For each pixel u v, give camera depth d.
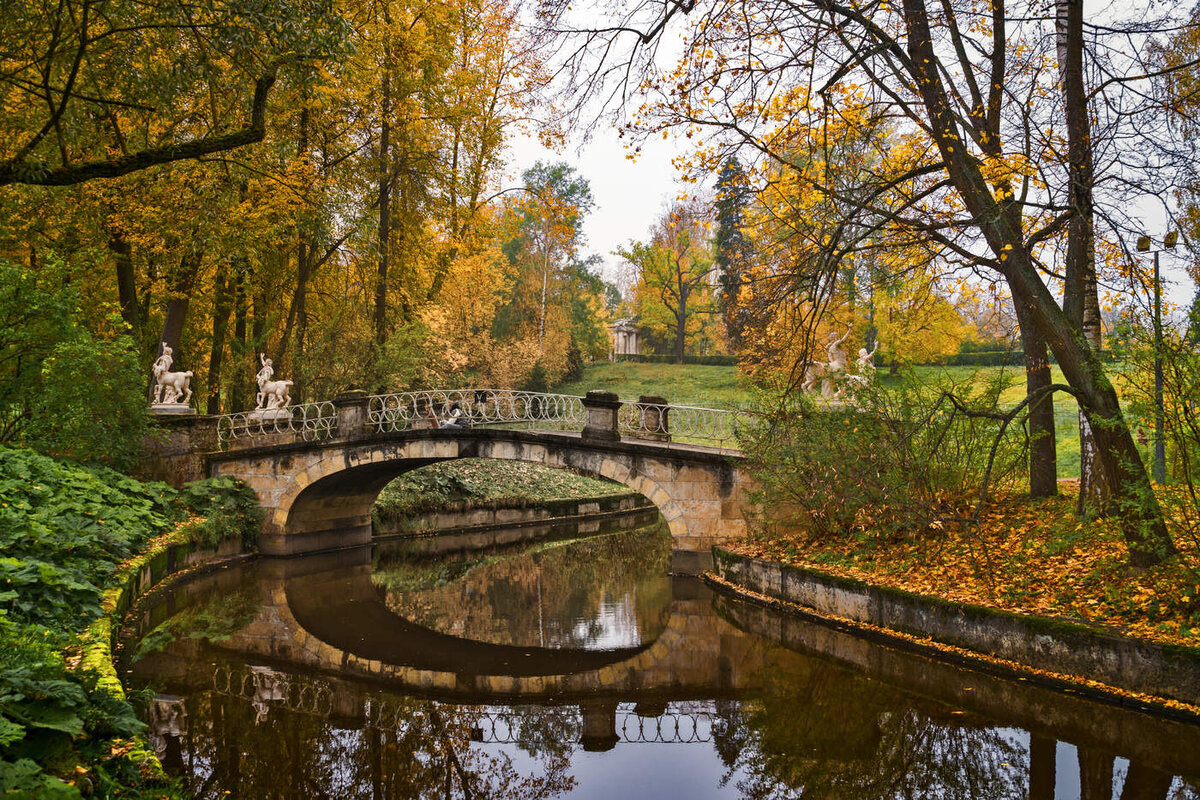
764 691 10.01
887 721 8.73
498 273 37.44
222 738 8.41
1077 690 8.95
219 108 15.99
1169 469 12.44
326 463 18.98
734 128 10.36
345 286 25.42
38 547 9.22
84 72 9.95
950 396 10.75
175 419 18.19
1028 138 10.27
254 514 19.02
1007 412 10.41
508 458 18.42
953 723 8.57
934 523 12.48
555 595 16.27
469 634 13.42
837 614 12.70
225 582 16.53
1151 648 8.39
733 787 7.45
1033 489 13.57
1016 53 11.10
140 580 12.26
